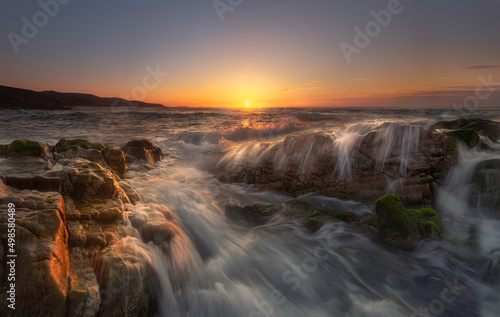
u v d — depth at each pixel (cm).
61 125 2481
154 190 611
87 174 421
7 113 4016
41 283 259
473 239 480
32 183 397
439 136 611
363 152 635
